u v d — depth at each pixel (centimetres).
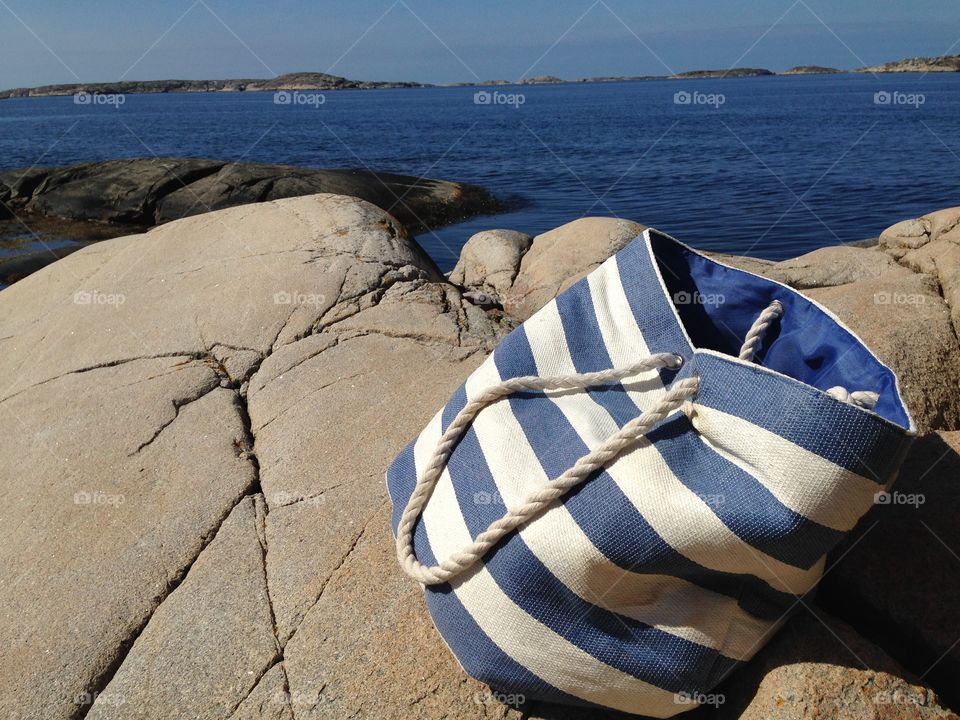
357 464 106
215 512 102
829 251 169
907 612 72
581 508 64
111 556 97
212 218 175
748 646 68
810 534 59
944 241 157
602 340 73
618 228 188
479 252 199
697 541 61
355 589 86
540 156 832
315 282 146
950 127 1012
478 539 68
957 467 85
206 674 81
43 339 149
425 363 128
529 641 68
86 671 84
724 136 991
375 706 75
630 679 67
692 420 63
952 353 118
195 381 128
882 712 65
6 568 98
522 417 73
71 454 116
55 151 1039
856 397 62
